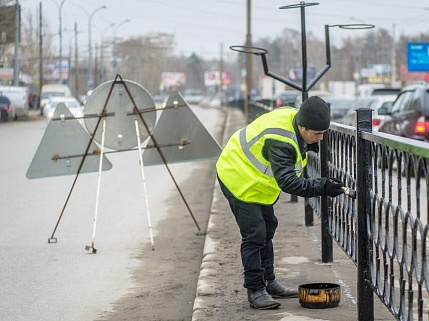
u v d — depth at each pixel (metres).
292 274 8.78
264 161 7.07
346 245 7.77
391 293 5.85
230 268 9.22
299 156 6.95
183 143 12.31
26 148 31.39
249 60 51.84
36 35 104.31
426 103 20.48
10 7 67.06
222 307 7.56
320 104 6.76
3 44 70.31
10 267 10.27
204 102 125.56
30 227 13.12
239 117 62.69
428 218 4.87
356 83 104.19
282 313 7.25
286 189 6.79
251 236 7.34
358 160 6.48
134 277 9.73
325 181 6.70
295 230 11.50
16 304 8.58
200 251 11.24
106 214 14.48
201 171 22.88
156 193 17.62
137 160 26.03
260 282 7.45
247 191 7.20
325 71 12.46
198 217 14.23
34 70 104.88
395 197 12.31
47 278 9.70
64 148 11.97
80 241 11.97
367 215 6.45
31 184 19.11
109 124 11.99
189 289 9.15
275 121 6.99
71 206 15.49
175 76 182.50
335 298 7.41
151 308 8.38
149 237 12.30
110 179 20.41
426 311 6.98
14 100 63.16
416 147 4.97
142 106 12.09
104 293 9.00
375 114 25.73
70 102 52.44
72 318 8.05
